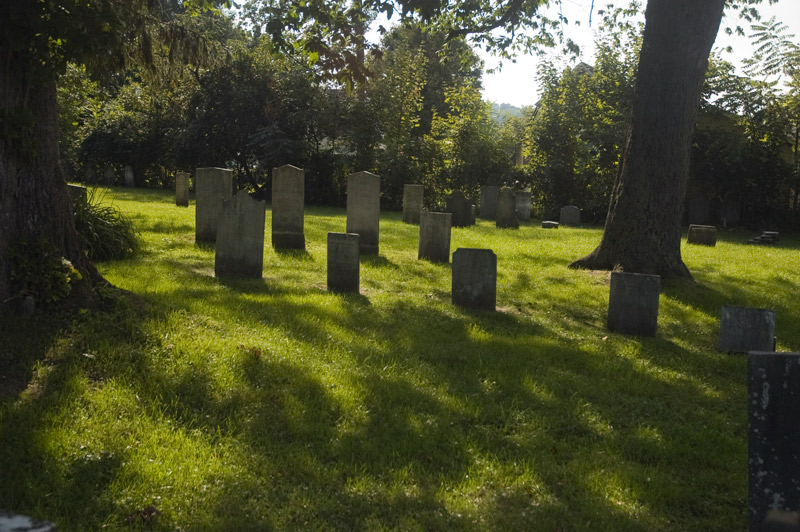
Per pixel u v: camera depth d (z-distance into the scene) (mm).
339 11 12211
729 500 4648
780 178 29391
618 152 29172
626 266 12617
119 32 7078
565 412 6027
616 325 9109
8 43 5988
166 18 10508
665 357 8086
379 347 7414
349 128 30688
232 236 10453
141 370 5840
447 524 4082
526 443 5328
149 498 4117
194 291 8969
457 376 6750
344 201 31516
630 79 29078
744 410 6520
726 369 7785
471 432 5434
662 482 4805
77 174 34688
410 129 31344
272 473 4547
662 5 12000
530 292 11312
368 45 12070
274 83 31219
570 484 4688
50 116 6668
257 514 4047
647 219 12445
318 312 8602
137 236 12711
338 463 4746
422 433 5316
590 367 7418
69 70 16531
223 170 13422
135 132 33969
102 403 5199
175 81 11625
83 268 7051
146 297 7973
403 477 4605
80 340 6090
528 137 32125
